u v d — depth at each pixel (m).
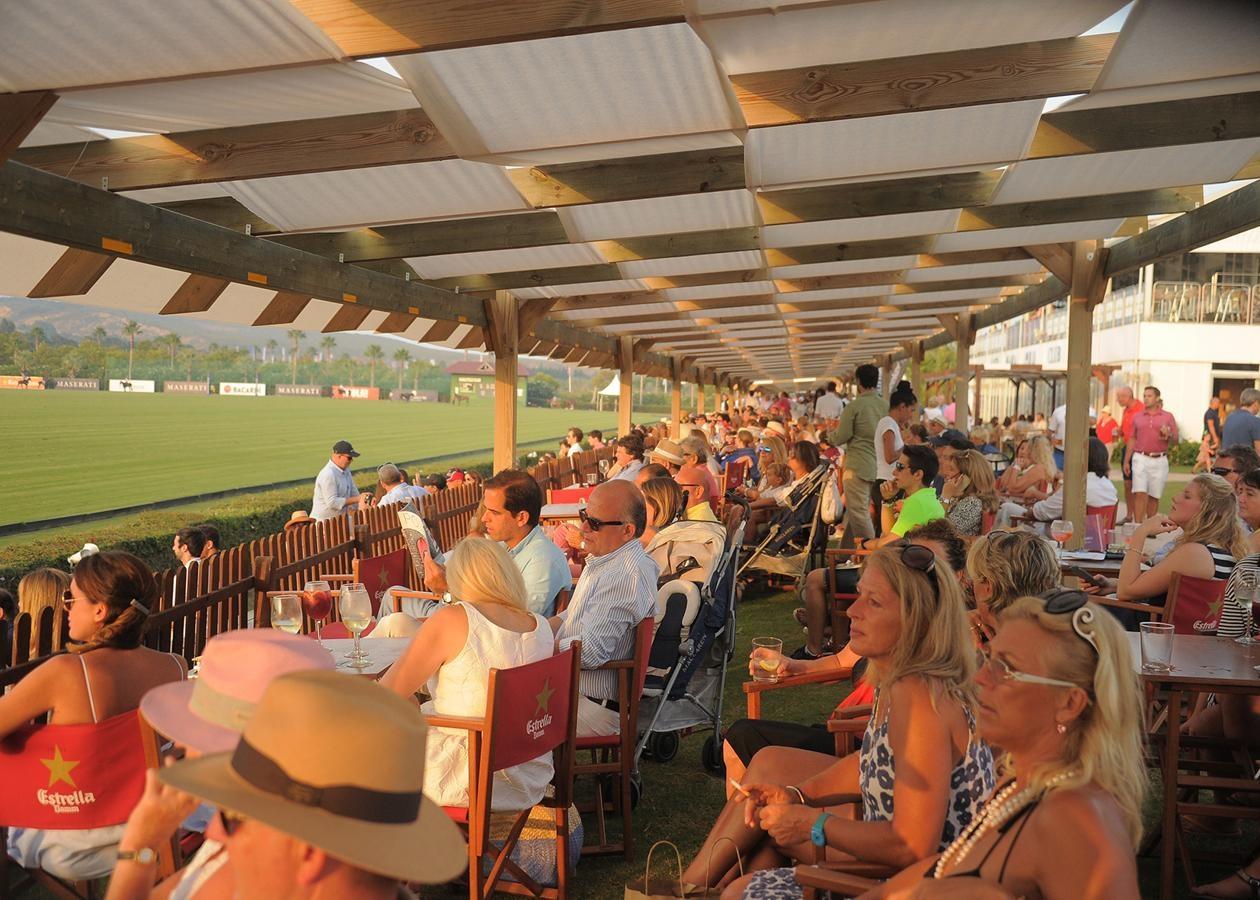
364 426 66.81
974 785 2.69
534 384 158.00
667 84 4.51
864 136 5.54
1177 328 32.50
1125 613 5.98
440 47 3.66
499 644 3.65
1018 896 2.00
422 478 12.12
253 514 17.53
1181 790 4.82
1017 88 4.61
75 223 5.00
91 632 3.20
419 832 1.50
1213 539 5.20
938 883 2.02
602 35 4.02
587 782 5.29
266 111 4.77
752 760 3.71
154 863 1.78
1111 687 2.01
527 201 6.33
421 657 3.63
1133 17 4.18
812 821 2.77
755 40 4.18
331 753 1.42
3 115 4.00
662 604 5.17
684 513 8.50
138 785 3.21
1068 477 11.05
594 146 5.16
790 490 9.91
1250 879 3.89
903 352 33.78
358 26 3.61
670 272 10.32
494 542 3.86
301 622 4.29
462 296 10.70
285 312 7.77
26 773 3.12
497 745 3.51
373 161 5.11
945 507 7.57
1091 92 5.00
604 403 155.75
